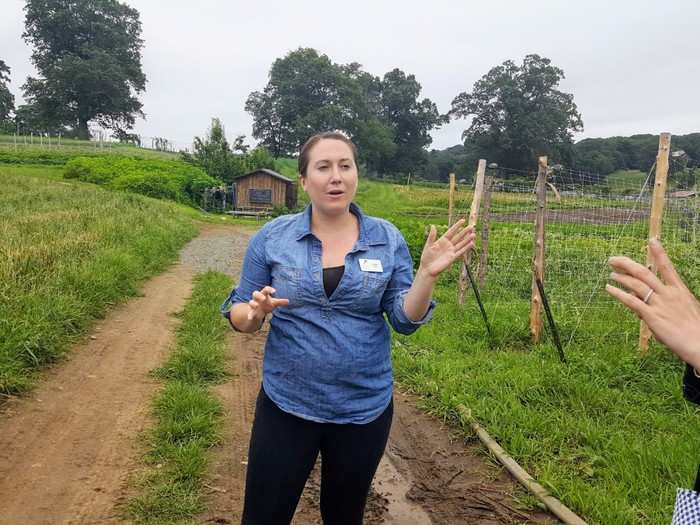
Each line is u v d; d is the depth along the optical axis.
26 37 86.69
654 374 6.13
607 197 9.16
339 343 2.45
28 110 81.44
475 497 4.08
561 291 9.00
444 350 7.10
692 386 1.59
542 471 4.21
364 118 89.31
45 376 5.95
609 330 7.56
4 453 4.38
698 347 1.29
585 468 4.23
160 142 87.00
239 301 2.62
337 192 2.49
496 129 89.88
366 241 2.56
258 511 2.53
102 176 37.38
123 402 5.50
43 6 83.31
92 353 6.84
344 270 2.49
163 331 8.02
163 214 21.83
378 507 3.98
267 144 93.44
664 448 4.36
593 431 4.72
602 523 3.59
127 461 4.39
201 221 27.81
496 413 5.12
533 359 6.62
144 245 13.37
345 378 2.46
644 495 3.84
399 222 14.61
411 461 4.63
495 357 6.84
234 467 4.42
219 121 50.31
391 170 101.31
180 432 4.80
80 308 7.80
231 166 48.06
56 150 57.97
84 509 3.76
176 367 6.35
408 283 2.61
